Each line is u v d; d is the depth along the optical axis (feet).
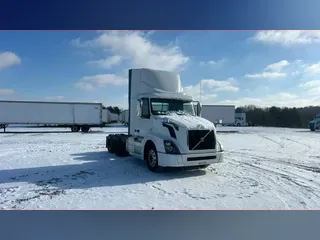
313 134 94.12
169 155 23.44
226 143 59.16
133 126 31.81
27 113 95.50
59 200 17.84
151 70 30.01
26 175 25.07
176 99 28.96
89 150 43.52
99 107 101.86
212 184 22.12
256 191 20.20
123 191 19.92
